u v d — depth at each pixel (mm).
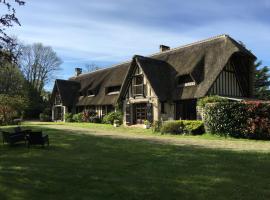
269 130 17156
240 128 18219
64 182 7719
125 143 15172
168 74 27984
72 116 41344
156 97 26672
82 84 44500
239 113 18312
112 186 7391
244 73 26531
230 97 24156
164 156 11266
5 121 31984
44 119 46500
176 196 6707
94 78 41875
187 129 20672
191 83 25312
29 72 59219
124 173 8625
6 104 33688
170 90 26719
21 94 50750
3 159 10711
